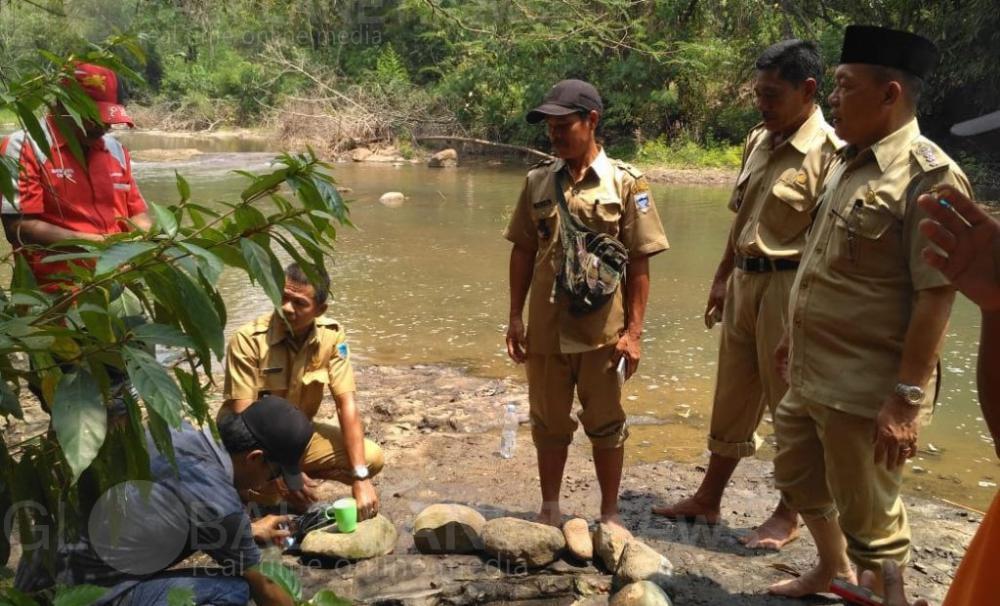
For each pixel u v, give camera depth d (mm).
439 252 10453
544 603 3270
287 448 2920
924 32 18281
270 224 2084
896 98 2783
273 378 3781
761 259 3498
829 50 19953
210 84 33531
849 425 2865
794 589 3264
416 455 4609
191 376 2061
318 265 2164
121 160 4066
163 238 1932
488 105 24734
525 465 4504
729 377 3705
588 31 20844
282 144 26031
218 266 1825
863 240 2820
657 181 18406
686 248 10758
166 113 33344
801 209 3395
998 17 16469
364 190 16656
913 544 3676
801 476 3125
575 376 3652
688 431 5023
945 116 18188
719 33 23016
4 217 3668
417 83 28703
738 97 23469
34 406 4969
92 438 1709
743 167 3846
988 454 4695
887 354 2848
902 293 2818
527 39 17547
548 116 3434
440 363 6254
